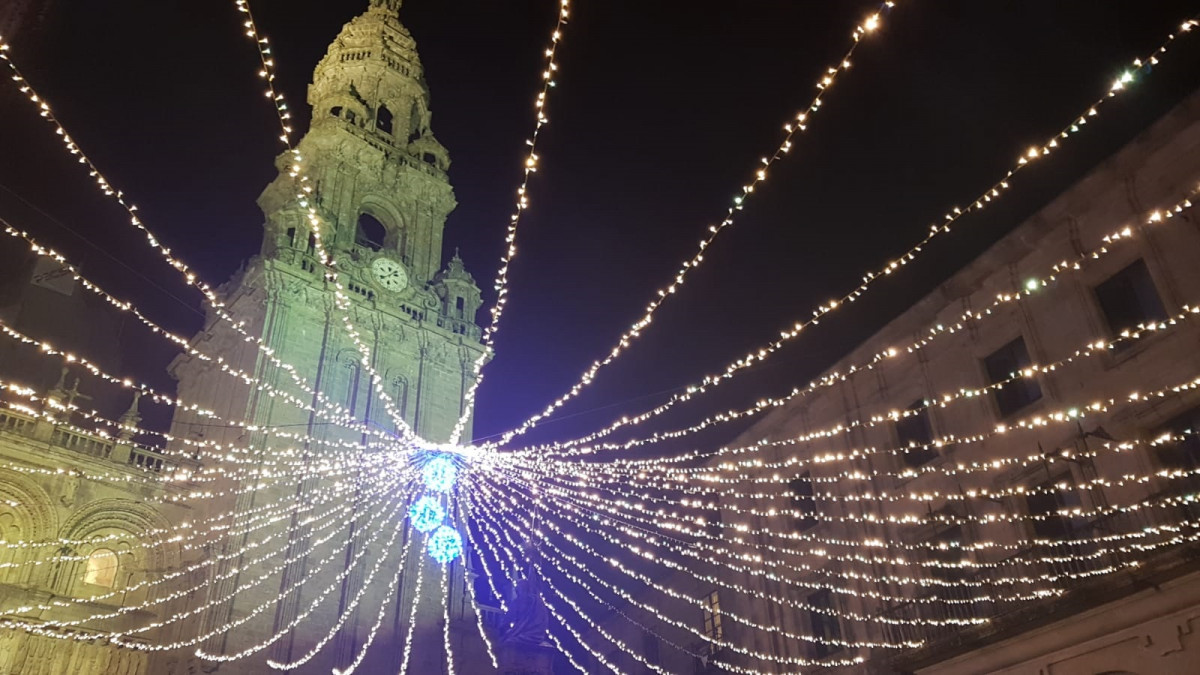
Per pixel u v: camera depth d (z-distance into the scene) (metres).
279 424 35.91
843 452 32.53
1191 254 23.09
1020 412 26.72
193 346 43.66
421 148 51.19
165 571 32.72
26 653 28.92
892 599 27.41
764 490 35.84
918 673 26.81
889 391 31.41
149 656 31.22
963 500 27.39
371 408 39.41
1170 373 22.95
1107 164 25.27
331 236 42.75
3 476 30.59
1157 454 22.88
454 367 43.91
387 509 37.53
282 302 38.69
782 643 32.47
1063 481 25.02
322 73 52.47
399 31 55.47
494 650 37.19
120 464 33.31
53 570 30.61
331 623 33.66
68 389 40.03
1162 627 20.78
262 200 46.22
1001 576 25.17
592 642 43.25
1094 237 25.62
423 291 45.16
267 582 32.66
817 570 30.62
